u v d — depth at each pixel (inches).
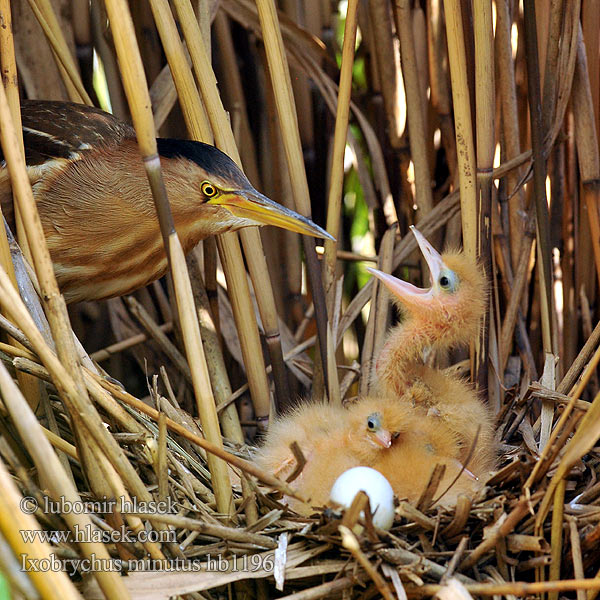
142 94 125.1
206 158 188.2
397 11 205.0
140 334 241.4
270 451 177.3
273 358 204.8
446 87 232.7
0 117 121.6
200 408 140.3
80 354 150.7
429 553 138.3
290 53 238.2
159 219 131.3
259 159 263.0
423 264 231.0
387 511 136.9
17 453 151.1
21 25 232.2
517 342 215.8
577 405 177.9
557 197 215.9
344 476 139.3
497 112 217.5
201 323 214.2
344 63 183.0
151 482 164.1
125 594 114.0
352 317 229.3
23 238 161.2
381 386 192.5
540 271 208.5
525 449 176.6
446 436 171.6
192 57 181.8
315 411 183.0
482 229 186.1
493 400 204.4
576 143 213.5
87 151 194.5
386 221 247.0
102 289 204.4
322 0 259.8
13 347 148.9
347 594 135.6
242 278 193.9
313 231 188.4
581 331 233.3
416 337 188.4
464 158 178.7
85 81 241.0
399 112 247.3
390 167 254.1
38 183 190.9
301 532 140.7
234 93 247.3
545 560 135.8
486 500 149.4
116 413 146.0
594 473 164.7
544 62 209.6
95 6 238.1
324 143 267.0
